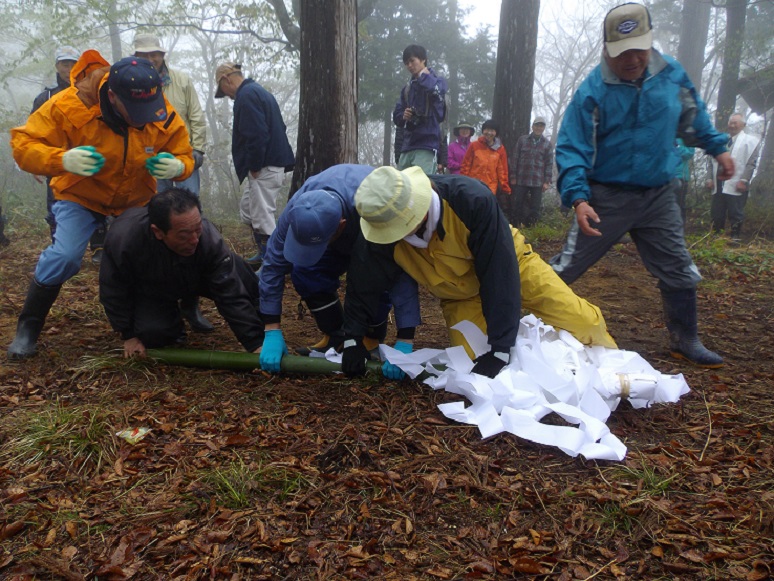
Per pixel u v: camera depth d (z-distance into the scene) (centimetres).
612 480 252
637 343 423
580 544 216
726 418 304
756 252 746
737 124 873
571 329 329
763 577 196
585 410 294
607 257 724
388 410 310
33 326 377
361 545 214
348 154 616
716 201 912
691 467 261
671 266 363
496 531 222
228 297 358
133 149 354
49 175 340
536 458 269
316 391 333
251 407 315
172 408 312
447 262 300
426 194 271
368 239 276
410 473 256
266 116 582
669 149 340
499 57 1091
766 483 248
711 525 223
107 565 203
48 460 266
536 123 1007
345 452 270
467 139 1019
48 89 634
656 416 306
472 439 284
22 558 209
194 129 612
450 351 319
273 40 1186
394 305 339
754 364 382
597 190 355
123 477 254
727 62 1395
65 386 339
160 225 308
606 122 339
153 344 373
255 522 226
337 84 596
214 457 268
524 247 332
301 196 286
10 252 738
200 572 202
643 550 213
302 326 461
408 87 727
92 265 635
